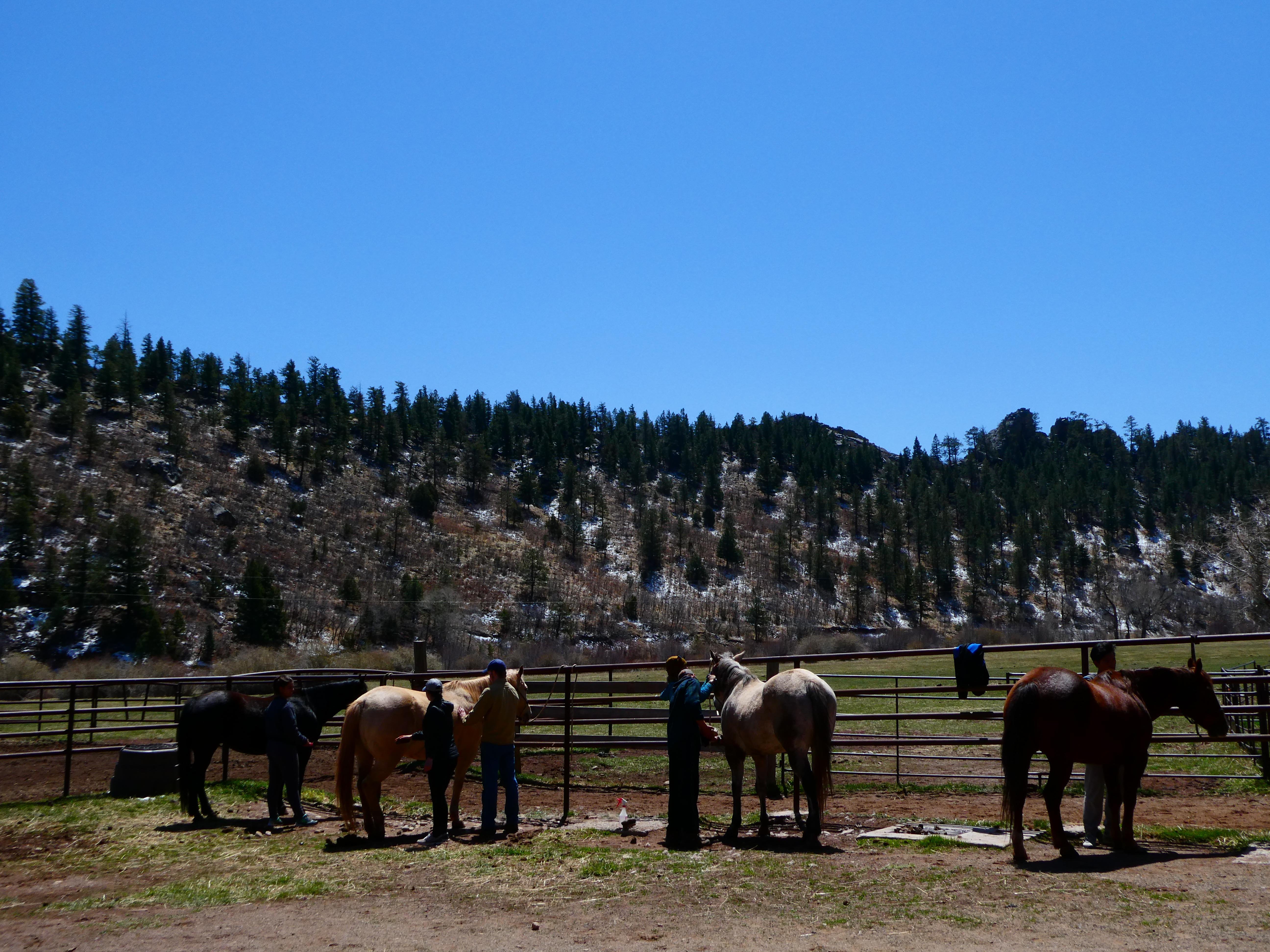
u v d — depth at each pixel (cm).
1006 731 808
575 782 1498
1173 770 1339
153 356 16012
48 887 850
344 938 653
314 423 16550
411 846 966
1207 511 15950
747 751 950
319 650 7831
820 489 18375
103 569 8375
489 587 11644
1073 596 13625
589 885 771
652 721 1438
